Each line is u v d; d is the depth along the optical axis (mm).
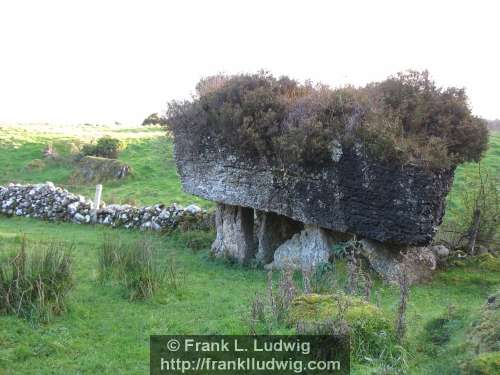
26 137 36281
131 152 32688
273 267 13609
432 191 10750
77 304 9211
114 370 6906
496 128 34125
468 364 5555
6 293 8523
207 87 15078
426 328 7691
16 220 20531
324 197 12164
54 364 6996
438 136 11602
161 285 10570
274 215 14664
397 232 11102
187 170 15461
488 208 14750
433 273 12359
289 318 7480
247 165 13648
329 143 11875
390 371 5957
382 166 11156
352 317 6941
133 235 17766
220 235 15297
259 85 13750
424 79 12156
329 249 12547
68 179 28766
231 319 8547
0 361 6945
